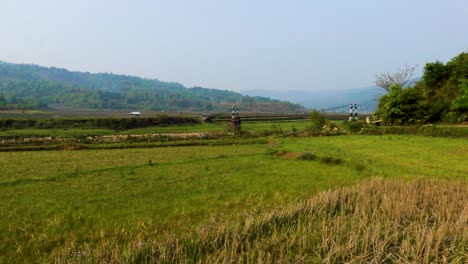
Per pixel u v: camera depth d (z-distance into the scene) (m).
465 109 45.00
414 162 24.53
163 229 11.64
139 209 13.80
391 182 16.33
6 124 61.56
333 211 12.15
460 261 8.45
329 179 19.70
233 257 8.34
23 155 29.77
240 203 14.97
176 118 78.19
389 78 69.31
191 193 16.47
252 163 25.09
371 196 13.90
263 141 40.06
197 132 55.88
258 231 9.97
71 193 16.17
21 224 11.98
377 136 42.09
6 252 9.83
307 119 88.12
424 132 41.62
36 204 14.31
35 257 9.54
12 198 15.18
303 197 15.79
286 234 9.77
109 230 11.52
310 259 8.47
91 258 8.63
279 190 17.19
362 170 22.16
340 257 8.66
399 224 10.54
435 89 54.41
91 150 34.09
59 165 23.89
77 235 11.05
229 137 45.41
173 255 8.50
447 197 13.47
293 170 22.45
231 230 9.93
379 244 8.93
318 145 34.50
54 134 52.22
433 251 8.70
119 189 17.08
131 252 8.63
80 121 67.75
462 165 23.45
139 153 31.12
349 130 48.41
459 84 48.69
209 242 9.15
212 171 21.97
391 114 49.38
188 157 28.09
